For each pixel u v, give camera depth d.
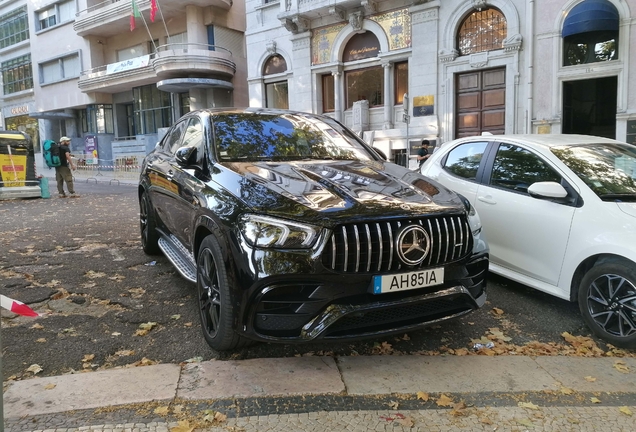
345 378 2.89
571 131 13.20
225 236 2.89
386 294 2.80
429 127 15.06
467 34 14.41
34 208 10.54
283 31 18.53
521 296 4.49
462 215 3.11
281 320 2.71
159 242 4.95
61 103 31.58
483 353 3.31
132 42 27.59
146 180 5.33
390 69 16.03
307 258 2.65
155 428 2.35
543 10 12.75
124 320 3.76
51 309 3.96
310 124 4.48
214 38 23.69
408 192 3.14
